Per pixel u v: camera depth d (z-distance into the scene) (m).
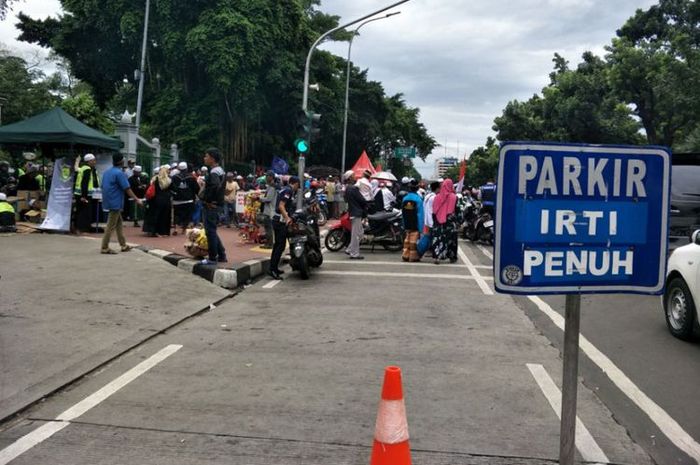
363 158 31.78
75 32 35.12
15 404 4.62
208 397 4.92
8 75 40.25
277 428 4.32
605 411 4.77
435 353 6.29
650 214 3.15
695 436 4.34
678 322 6.96
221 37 29.89
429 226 13.37
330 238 15.27
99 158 15.98
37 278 8.79
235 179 20.59
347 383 5.30
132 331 6.87
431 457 3.90
